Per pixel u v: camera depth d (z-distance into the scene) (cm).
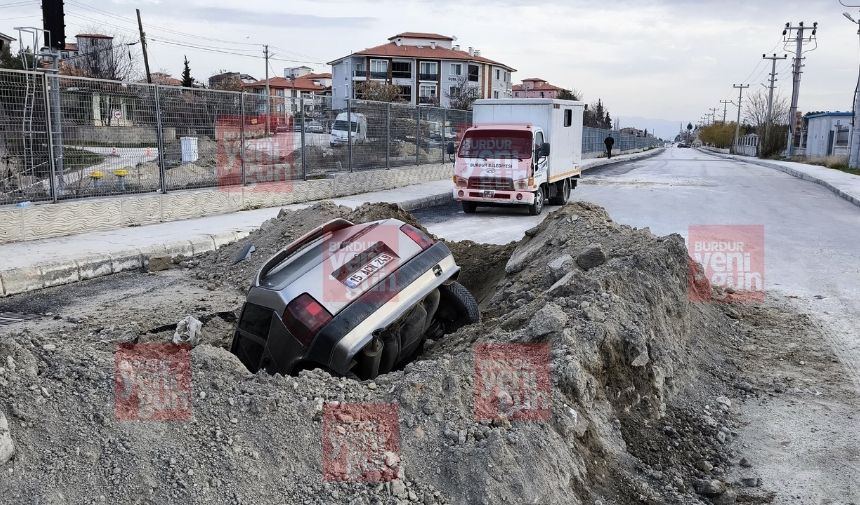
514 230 1416
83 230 1204
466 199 1684
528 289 712
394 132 2308
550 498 357
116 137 1288
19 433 332
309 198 1795
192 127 1460
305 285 525
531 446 376
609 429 452
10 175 1116
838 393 563
